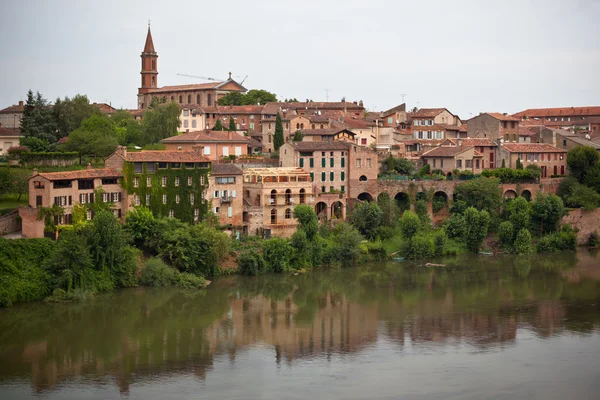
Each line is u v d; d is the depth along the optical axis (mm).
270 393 117438
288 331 145125
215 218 189000
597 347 136625
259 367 127688
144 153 184750
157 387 119750
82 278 160000
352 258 194125
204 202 189875
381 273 187500
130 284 167125
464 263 198875
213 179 191375
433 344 138250
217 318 152125
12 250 157750
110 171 179875
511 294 170625
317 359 131125
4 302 152000
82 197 174875
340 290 172250
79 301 156875
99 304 156875
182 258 173125
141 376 123875
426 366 127938
